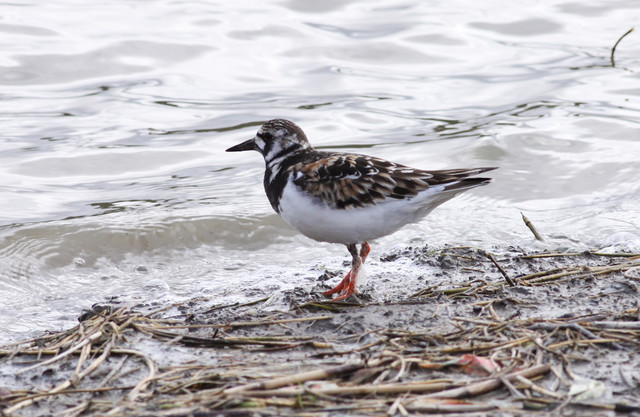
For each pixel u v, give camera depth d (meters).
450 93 18.91
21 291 11.07
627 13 22.70
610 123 16.62
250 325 8.46
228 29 21.34
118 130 16.97
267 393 6.37
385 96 18.80
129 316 8.64
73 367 7.61
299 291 9.84
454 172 8.93
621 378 6.82
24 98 18.17
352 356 7.36
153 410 6.32
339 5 22.97
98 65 19.53
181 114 17.78
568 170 14.91
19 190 14.37
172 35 20.89
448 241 12.34
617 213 13.16
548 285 9.34
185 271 11.81
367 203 8.92
